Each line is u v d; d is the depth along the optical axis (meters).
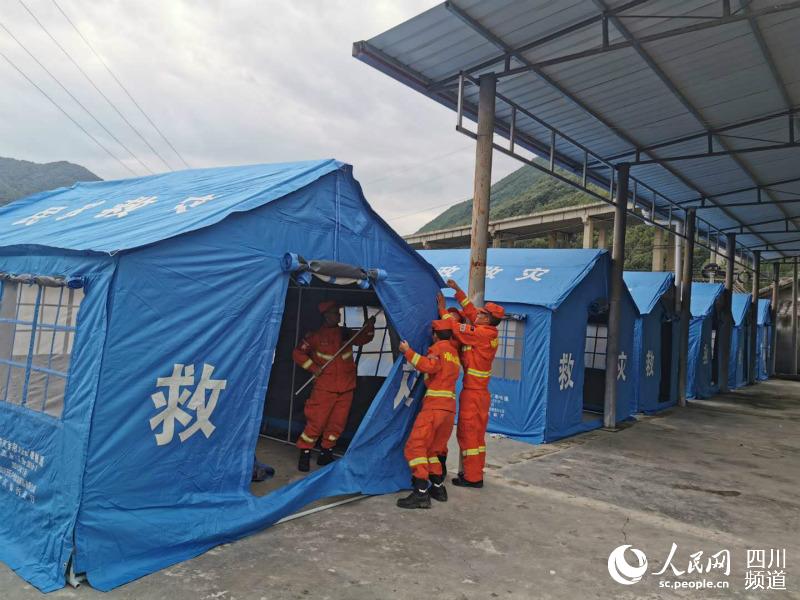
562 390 8.80
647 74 7.36
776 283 25.94
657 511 5.42
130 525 3.41
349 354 5.82
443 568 3.79
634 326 11.52
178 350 3.72
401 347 5.26
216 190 4.89
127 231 4.05
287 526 4.30
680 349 13.80
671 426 10.62
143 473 3.53
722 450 8.63
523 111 8.23
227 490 4.04
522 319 8.57
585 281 9.43
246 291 4.15
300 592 3.30
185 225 3.91
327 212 4.94
